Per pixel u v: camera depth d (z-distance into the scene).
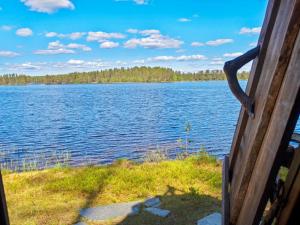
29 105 47.84
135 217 4.02
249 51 1.43
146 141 17.70
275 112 1.10
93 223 3.88
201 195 4.72
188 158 7.03
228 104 43.91
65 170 6.41
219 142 16.45
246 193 1.44
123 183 5.27
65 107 43.97
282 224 1.25
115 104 46.84
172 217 3.99
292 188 1.20
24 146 17.41
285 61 1.04
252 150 1.31
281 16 1.16
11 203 4.57
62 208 4.35
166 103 46.47
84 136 20.92
